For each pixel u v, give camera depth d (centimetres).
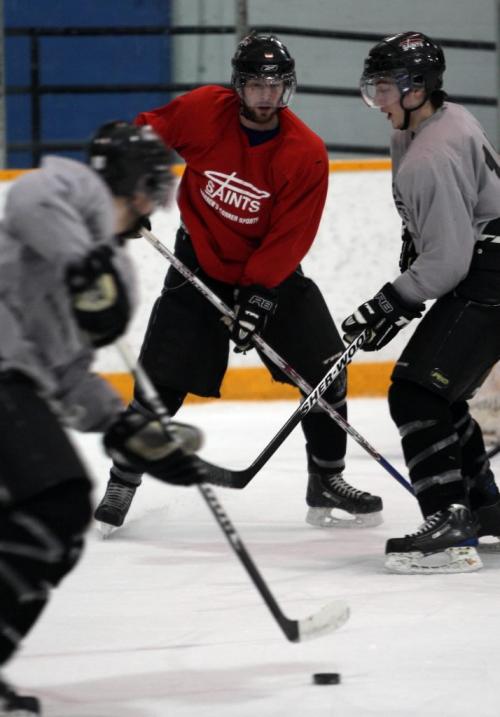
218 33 2502
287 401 2114
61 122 2614
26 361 659
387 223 2069
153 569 1076
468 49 2552
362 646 838
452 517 1052
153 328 1235
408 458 1066
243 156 1176
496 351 1074
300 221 1177
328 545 1175
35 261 655
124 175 700
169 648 839
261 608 943
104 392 716
